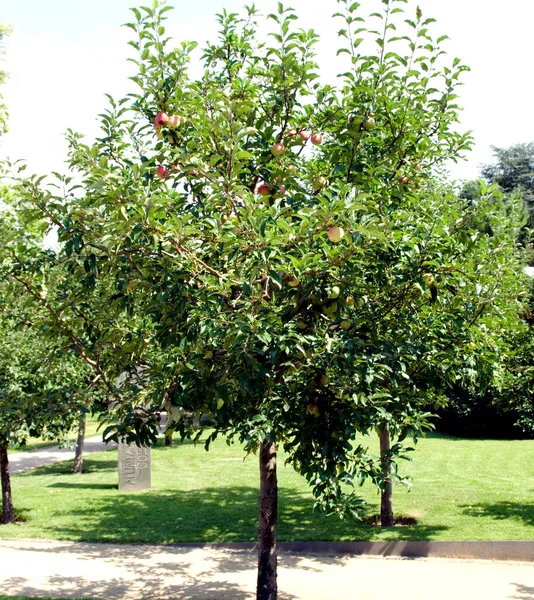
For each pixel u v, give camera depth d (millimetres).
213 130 4926
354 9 5332
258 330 4266
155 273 4883
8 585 7512
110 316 5738
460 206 5684
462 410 19156
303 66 5367
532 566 7867
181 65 5527
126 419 5324
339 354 4562
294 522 10195
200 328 4652
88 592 7254
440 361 5559
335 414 4988
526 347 9203
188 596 7133
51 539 9828
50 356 5996
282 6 5309
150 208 4301
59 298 5727
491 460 14906
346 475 4848
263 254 4184
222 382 4773
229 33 6176
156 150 5461
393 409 5188
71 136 5516
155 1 5371
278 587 7301
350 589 7184
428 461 15094
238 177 5578
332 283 4664
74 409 5980
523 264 8750
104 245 4879
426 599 6754
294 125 5828
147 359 6355
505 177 36750
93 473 16156
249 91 5504
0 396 6207
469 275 5082
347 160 5359
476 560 8219
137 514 11258
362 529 9500
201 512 11266
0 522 10984
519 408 10430
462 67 5578
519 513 9812
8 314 6082
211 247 4879
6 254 5594
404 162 5668
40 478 15422
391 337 5176
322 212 4148
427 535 8922
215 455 18344
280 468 15273
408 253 4867
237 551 9148
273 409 4934
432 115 5711
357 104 5371
